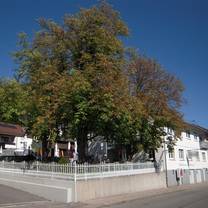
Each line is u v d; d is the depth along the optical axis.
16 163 25.80
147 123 33.44
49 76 25.19
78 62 26.73
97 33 26.30
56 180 22.06
